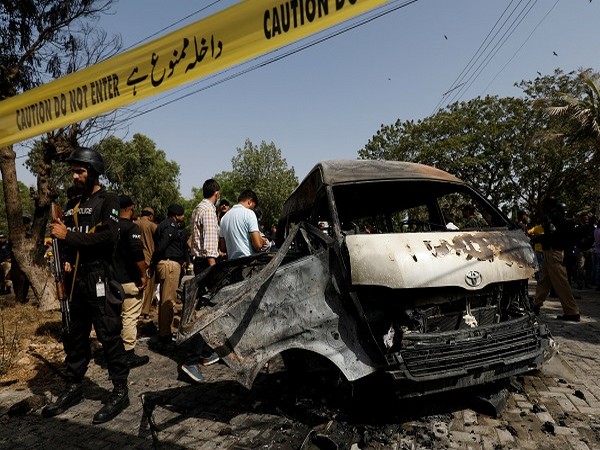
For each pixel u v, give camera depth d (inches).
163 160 1915.6
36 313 299.7
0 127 234.8
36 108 217.5
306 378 142.9
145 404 137.6
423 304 113.0
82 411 134.7
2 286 484.7
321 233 127.6
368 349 108.0
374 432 106.5
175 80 166.4
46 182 330.0
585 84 629.3
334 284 114.9
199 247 196.5
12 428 124.6
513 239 127.7
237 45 149.7
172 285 210.4
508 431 106.8
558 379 140.7
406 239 116.3
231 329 118.6
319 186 147.9
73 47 337.4
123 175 1729.8
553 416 114.5
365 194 168.9
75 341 138.0
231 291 134.0
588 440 101.7
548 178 880.9
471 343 106.1
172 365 180.9
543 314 251.4
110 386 158.1
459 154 910.4
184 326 113.5
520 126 858.8
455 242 119.0
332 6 129.9
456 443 101.7
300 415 121.3
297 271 118.6
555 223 231.1
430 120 970.7
